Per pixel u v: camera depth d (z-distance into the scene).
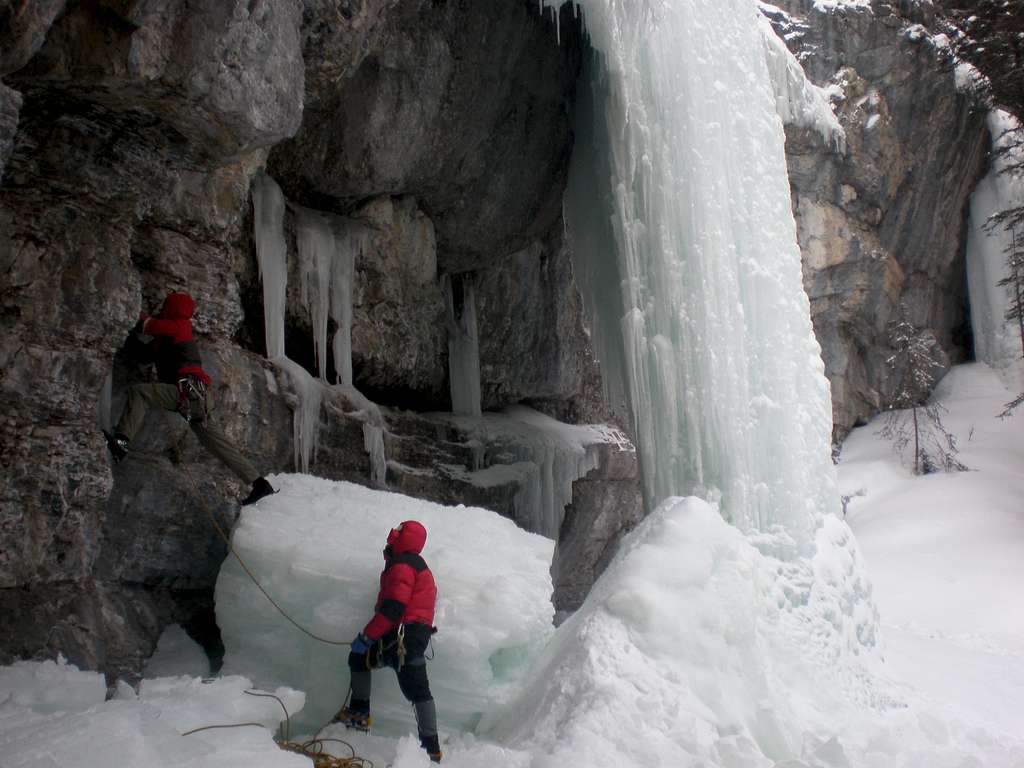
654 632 4.80
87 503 4.49
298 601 4.75
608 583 5.27
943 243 22.14
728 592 5.27
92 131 4.27
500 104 9.24
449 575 4.81
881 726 6.02
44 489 4.24
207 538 5.55
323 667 4.62
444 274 10.19
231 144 4.58
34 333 4.20
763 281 8.64
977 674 9.34
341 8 6.07
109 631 4.58
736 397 8.20
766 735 4.84
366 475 7.87
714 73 8.88
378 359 8.73
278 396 6.84
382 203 8.75
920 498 18.67
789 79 18.03
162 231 5.70
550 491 10.54
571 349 12.05
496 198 9.96
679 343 8.45
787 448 8.25
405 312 9.10
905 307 21.56
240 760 3.28
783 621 7.15
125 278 4.66
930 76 19.89
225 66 4.14
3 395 4.07
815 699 6.57
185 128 4.39
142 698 3.99
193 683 4.25
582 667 4.52
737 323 8.41
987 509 17.66
